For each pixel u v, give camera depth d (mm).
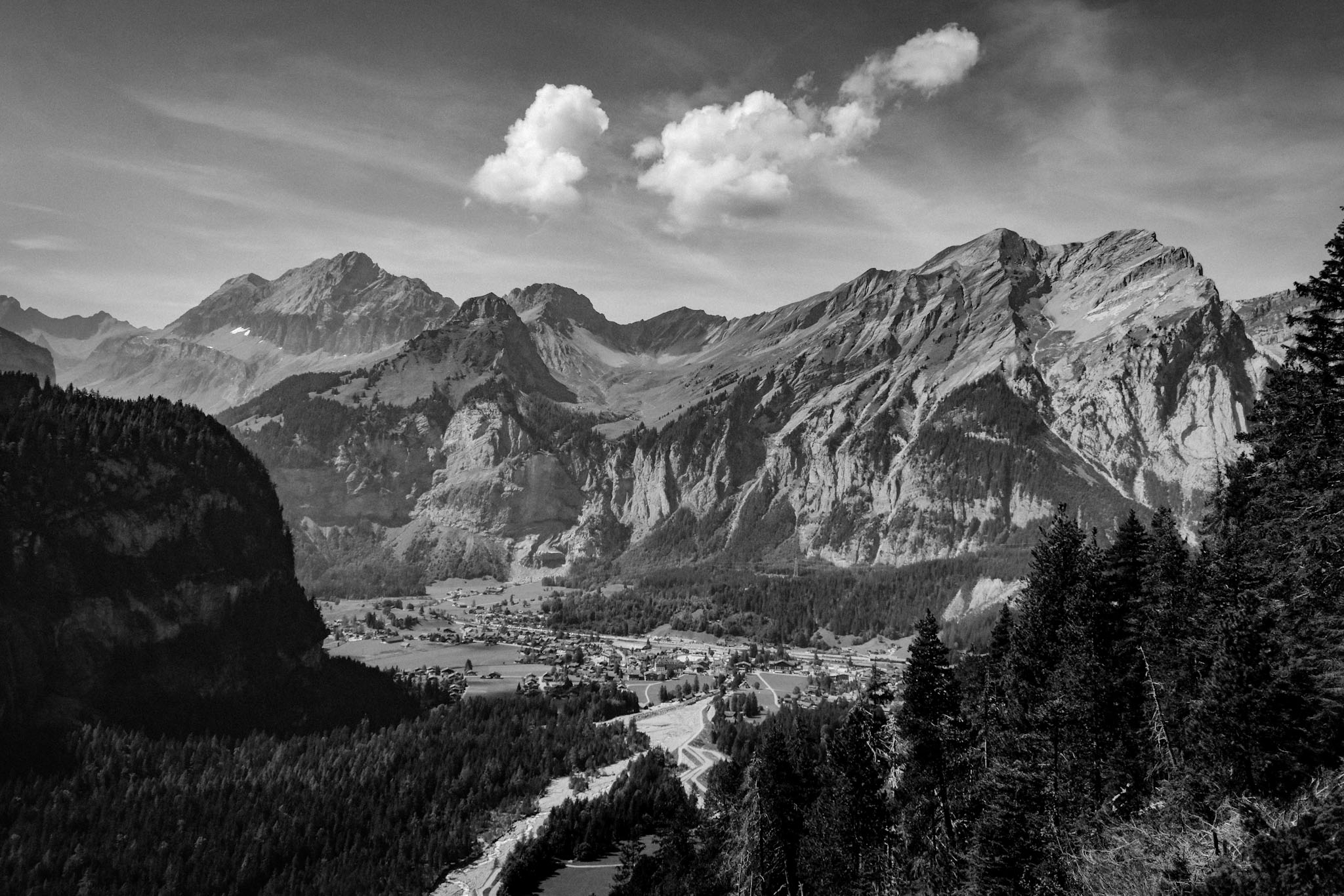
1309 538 60469
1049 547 83438
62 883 143000
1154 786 59312
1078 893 51906
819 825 97062
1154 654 64938
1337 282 61375
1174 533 76562
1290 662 50344
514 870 152500
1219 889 42406
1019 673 76875
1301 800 45281
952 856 71438
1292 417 64312
